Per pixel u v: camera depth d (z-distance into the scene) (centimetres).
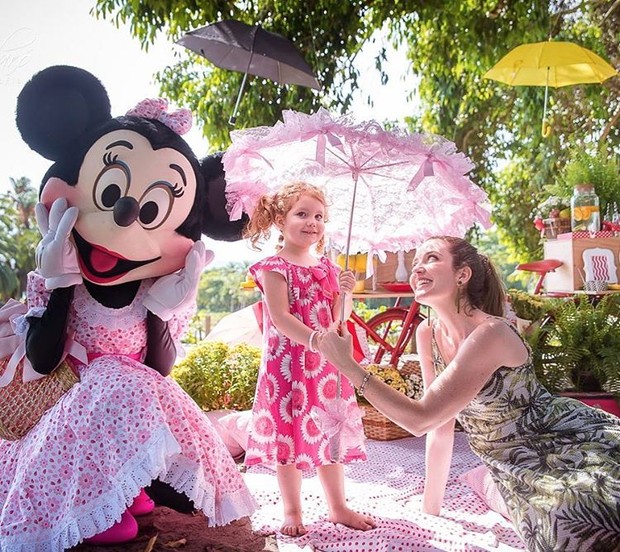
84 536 240
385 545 253
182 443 260
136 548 255
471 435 267
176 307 273
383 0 826
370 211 310
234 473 276
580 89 1018
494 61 873
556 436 247
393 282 513
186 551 255
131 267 271
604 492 219
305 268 292
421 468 376
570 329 448
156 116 285
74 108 269
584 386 449
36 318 264
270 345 286
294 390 280
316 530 275
